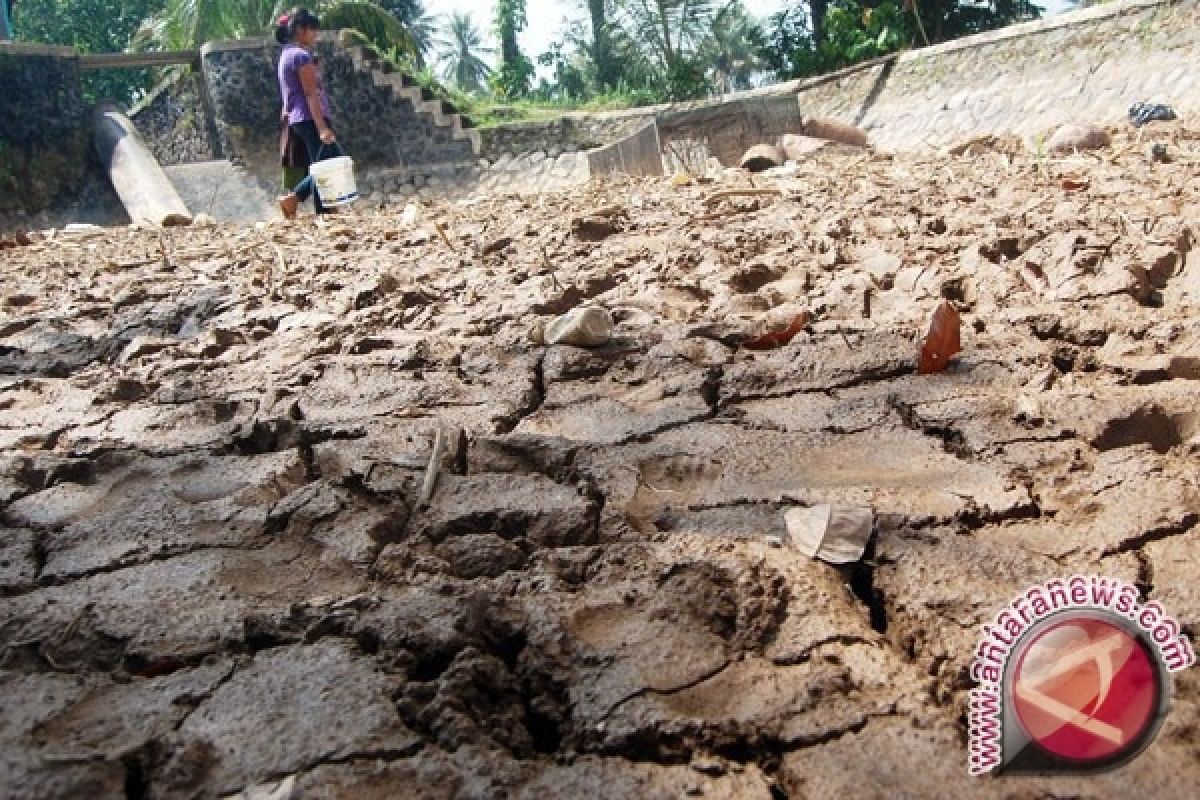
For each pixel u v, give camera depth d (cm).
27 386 388
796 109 1308
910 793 149
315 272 589
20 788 159
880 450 265
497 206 860
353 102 1898
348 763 162
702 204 689
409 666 188
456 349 380
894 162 882
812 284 443
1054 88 1306
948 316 308
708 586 204
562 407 320
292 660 188
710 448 275
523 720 177
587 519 240
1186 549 201
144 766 166
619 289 468
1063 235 430
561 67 3312
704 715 171
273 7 2342
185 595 217
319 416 327
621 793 154
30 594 221
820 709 168
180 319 510
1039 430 263
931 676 177
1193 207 470
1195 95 1110
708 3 2922
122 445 315
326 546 237
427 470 266
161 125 1934
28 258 805
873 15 1889
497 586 209
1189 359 292
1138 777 147
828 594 197
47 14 3366
